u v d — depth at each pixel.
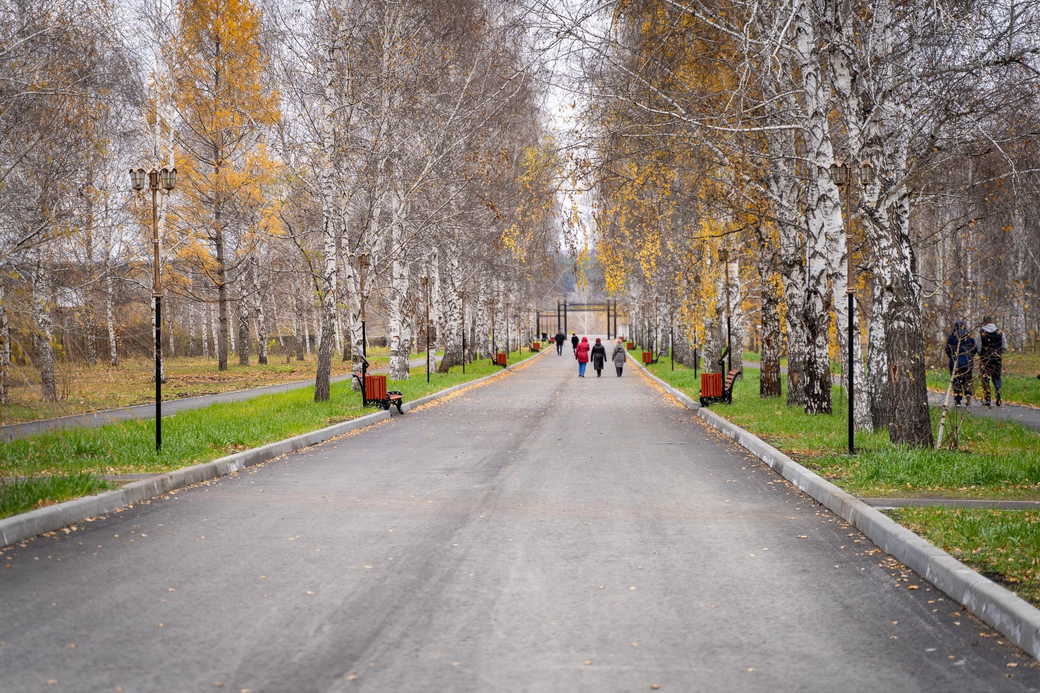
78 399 25.55
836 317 16.05
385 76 26.56
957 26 11.89
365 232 28.81
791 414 18.67
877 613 5.50
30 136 20.39
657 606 5.64
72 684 4.30
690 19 16.80
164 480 10.54
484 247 47.31
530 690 4.19
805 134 17.77
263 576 6.45
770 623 5.28
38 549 7.38
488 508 9.27
